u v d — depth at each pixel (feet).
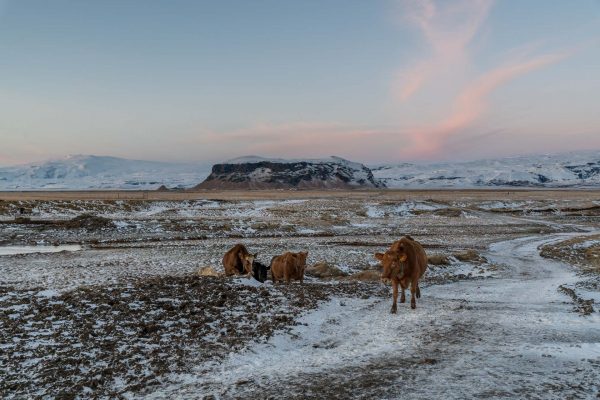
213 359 31.40
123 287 51.39
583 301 54.03
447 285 73.36
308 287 59.88
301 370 29.50
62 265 93.50
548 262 118.62
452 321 42.37
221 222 184.14
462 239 169.99
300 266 66.95
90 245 134.62
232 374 28.73
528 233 200.13
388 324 41.75
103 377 27.58
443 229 202.90
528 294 63.05
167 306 42.83
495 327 40.11
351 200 332.80
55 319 38.19
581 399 23.48
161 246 132.46
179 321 39.45
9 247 129.59
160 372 28.66
